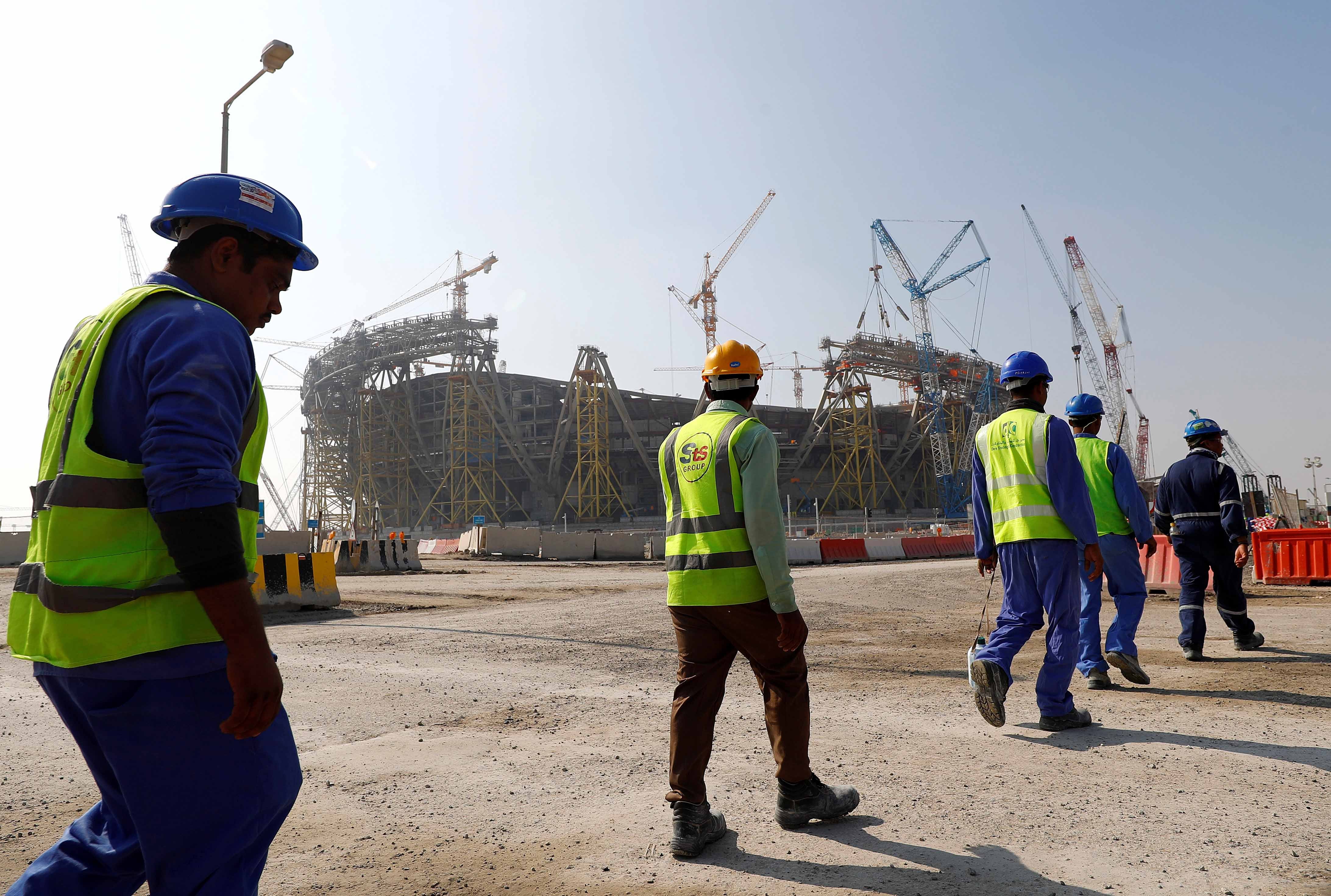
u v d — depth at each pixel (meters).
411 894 2.45
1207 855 2.60
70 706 1.37
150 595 1.26
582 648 7.63
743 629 2.79
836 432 124.44
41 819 3.13
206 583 1.21
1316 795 3.18
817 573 21.41
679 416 127.00
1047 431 4.23
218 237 1.51
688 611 2.85
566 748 4.14
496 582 18.02
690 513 2.88
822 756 3.87
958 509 119.81
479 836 2.93
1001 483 4.44
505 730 4.55
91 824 1.51
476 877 2.57
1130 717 4.59
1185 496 6.65
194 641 1.29
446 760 3.93
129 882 1.50
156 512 1.20
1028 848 2.70
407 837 2.93
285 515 83.19
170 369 1.25
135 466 1.28
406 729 4.60
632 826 3.02
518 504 125.12
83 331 1.45
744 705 5.08
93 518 1.26
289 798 1.42
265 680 1.26
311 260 1.69
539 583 17.83
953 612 11.01
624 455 123.19
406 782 3.59
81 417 1.30
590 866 2.64
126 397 1.29
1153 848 2.67
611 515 118.62
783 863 2.63
